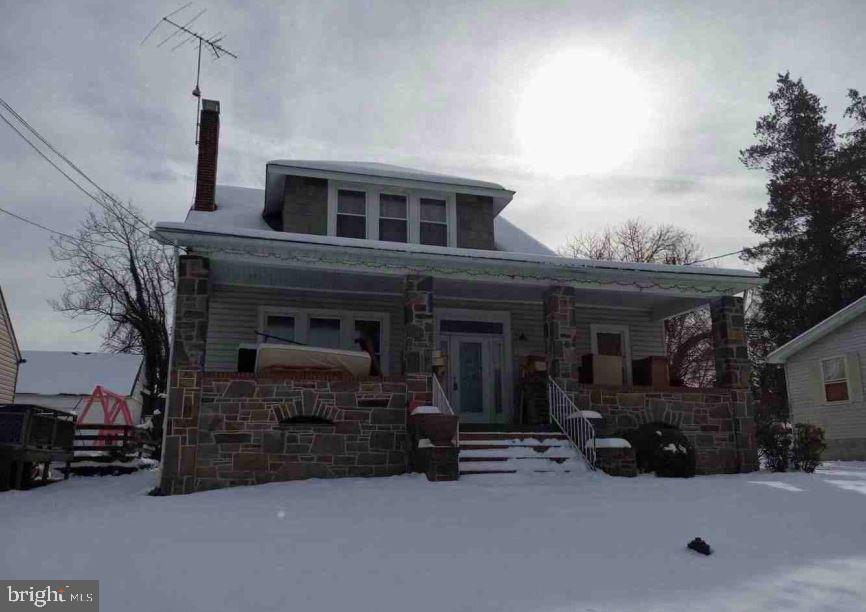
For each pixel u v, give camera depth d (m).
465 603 4.07
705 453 13.41
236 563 4.94
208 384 11.20
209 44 16.86
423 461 10.74
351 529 6.30
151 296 32.16
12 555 5.15
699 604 4.10
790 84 34.06
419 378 12.10
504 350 15.74
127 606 3.93
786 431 14.00
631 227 39.25
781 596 4.29
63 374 30.86
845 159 30.73
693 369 36.38
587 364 14.78
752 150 34.44
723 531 6.40
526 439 12.25
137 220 31.14
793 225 32.31
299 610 3.91
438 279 12.91
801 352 21.83
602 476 11.02
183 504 8.29
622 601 4.14
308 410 11.56
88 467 15.41
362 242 12.08
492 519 6.89
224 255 11.58
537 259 12.98
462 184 15.55
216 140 16.36
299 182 14.88
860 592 4.41
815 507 7.87
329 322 14.95
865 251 30.55
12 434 11.57
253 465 11.12
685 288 14.12
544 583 4.54
